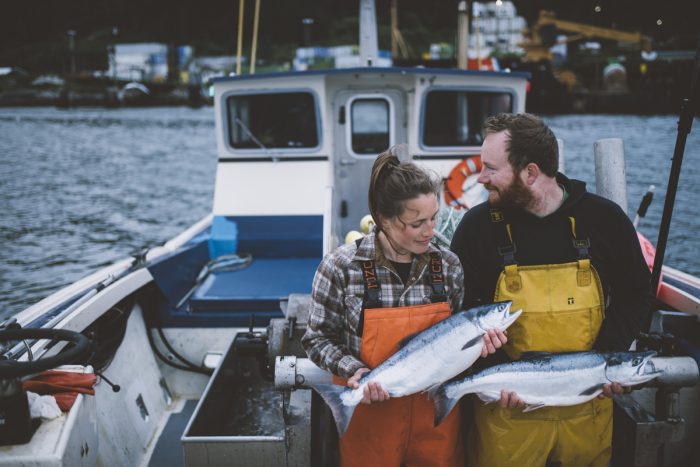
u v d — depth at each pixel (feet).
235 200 18.79
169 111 274.77
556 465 7.48
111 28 537.65
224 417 11.30
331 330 6.86
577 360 6.75
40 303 11.54
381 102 19.22
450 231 11.83
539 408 7.02
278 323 9.82
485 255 7.09
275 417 11.48
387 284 6.62
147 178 86.17
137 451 11.56
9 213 61.82
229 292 14.93
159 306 14.34
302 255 18.35
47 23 573.74
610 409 7.36
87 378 8.47
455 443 7.20
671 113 183.01
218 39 438.40
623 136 116.06
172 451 12.01
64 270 43.50
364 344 6.58
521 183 6.65
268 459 8.18
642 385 7.51
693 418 10.16
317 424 8.65
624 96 191.62
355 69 17.79
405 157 6.54
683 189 66.95
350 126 19.35
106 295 12.00
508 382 6.75
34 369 6.91
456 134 18.80
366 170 19.71
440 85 18.21
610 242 6.92
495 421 7.17
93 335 11.23
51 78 381.60
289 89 18.16
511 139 6.59
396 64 23.50
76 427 7.66
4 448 7.06
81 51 504.84
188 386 14.20
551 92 189.47
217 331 14.20
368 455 7.04
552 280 6.87
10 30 564.30
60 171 91.40
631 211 57.57
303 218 18.53
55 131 159.63
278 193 18.70
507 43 212.02
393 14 49.93
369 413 6.92
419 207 6.06
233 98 18.47
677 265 43.42
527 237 6.95
